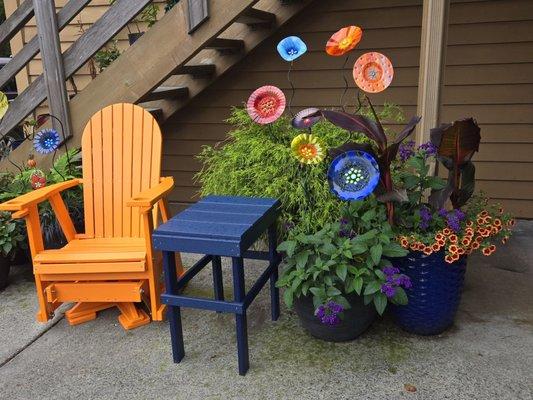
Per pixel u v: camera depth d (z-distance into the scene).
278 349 2.19
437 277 2.09
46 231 2.98
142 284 2.38
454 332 2.26
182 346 2.16
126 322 2.42
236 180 2.62
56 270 2.31
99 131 2.76
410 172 2.53
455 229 2.06
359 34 2.08
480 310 2.44
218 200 2.37
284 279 2.10
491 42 3.47
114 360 2.18
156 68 3.02
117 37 4.33
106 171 2.74
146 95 3.12
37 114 4.39
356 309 2.10
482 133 3.63
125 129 2.73
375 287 1.97
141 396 1.94
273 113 2.39
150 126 2.70
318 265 2.02
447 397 1.85
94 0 4.26
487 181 3.71
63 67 3.20
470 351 2.11
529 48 3.42
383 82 2.09
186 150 4.25
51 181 3.14
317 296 1.99
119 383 2.02
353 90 3.80
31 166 3.24
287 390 1.93
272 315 2.43
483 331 2.26
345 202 2.37
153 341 2.31
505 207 3.71
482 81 3.55
